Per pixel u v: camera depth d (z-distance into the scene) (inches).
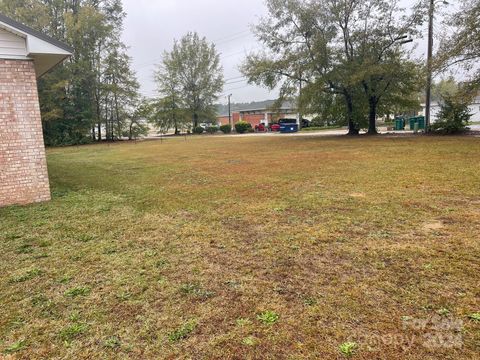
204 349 74.2
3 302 97.7
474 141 496.1
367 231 144.6
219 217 177.2
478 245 124.3
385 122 1350.9
